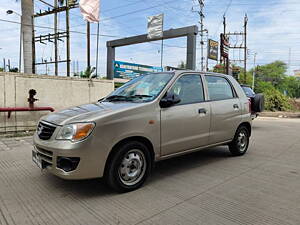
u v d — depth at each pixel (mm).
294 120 14664
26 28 13836
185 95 4367
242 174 4395
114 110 3475
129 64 21125
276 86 74938
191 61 16062
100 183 3936
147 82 4434
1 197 3449
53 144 3264
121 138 3418
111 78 20203
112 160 3398
